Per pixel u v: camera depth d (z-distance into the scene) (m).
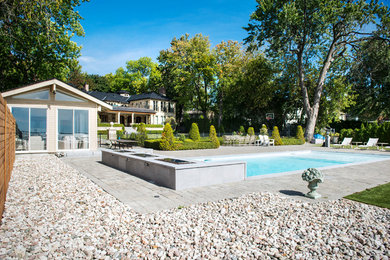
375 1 21.50
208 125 40.84
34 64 19.59
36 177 6.84
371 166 9.81
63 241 3.01
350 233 3.39
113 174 7.57
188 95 41.25
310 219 3.87
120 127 34.75
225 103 42.00
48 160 10.23
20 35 16.86
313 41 24.59
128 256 2.70
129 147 15.38
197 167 6.00
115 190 5.58
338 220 3.85
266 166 11.86
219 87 38.88
